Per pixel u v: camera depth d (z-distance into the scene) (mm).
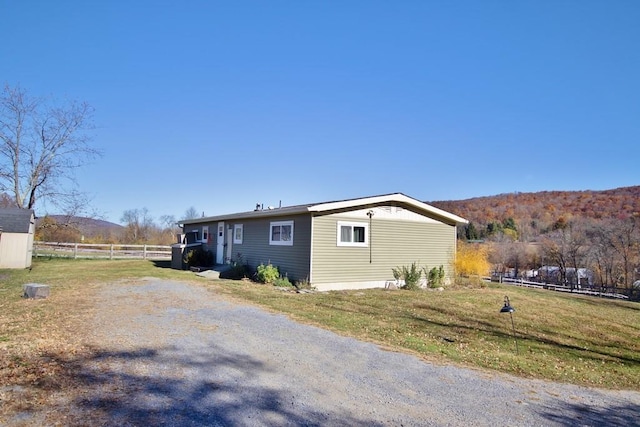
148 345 5582
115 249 31109
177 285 12328
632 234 32031
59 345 5375
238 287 12664
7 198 30234
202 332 6480
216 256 20078
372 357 5652
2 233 19125
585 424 3889
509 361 6258
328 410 3783
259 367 4922
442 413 3885
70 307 8289
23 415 3285
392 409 3902
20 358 4754
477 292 15609
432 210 16688
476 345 7199
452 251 17688
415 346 6582
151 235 47938
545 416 4020
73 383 4066
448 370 5355
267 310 8766
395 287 15234
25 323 6691
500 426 3676
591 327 10680
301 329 7105
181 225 26453
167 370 4633
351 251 14492
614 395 5055
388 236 15562
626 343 9125
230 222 18938
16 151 26031
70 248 31797
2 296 9820
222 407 3713
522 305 13328
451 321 9375
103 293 10375
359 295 12703
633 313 14758
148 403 3693
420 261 16484
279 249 15188
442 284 16516
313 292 12844
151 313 7855
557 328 9945
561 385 5258
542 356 6906
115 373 4434
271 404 3842
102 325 6691
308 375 4734
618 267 31609
